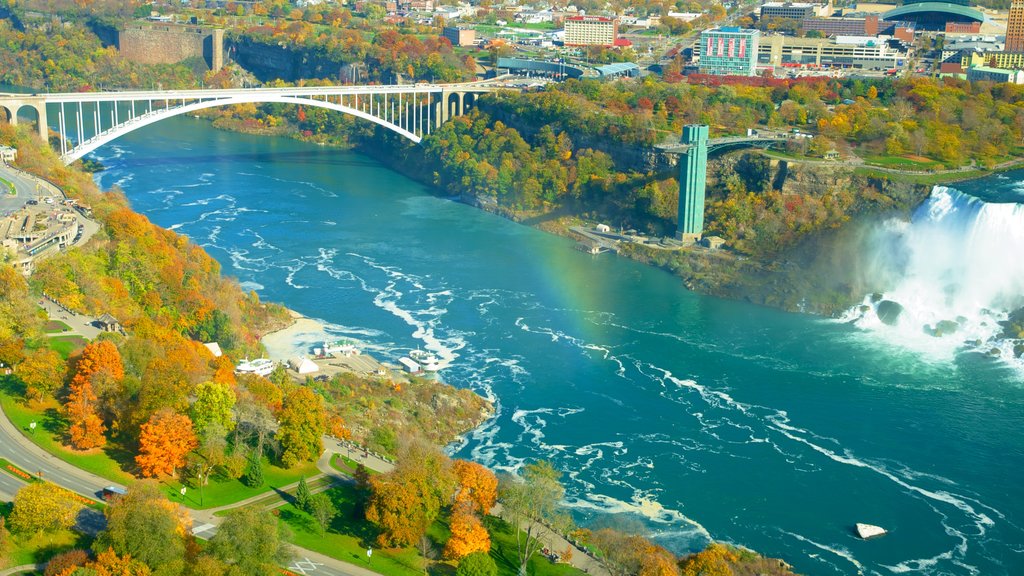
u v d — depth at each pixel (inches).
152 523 5777.6
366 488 6904.5
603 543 6761.8
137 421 7027.6
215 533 6289.4
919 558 7263.8
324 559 6338.6
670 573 6161.4
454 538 6432.1
